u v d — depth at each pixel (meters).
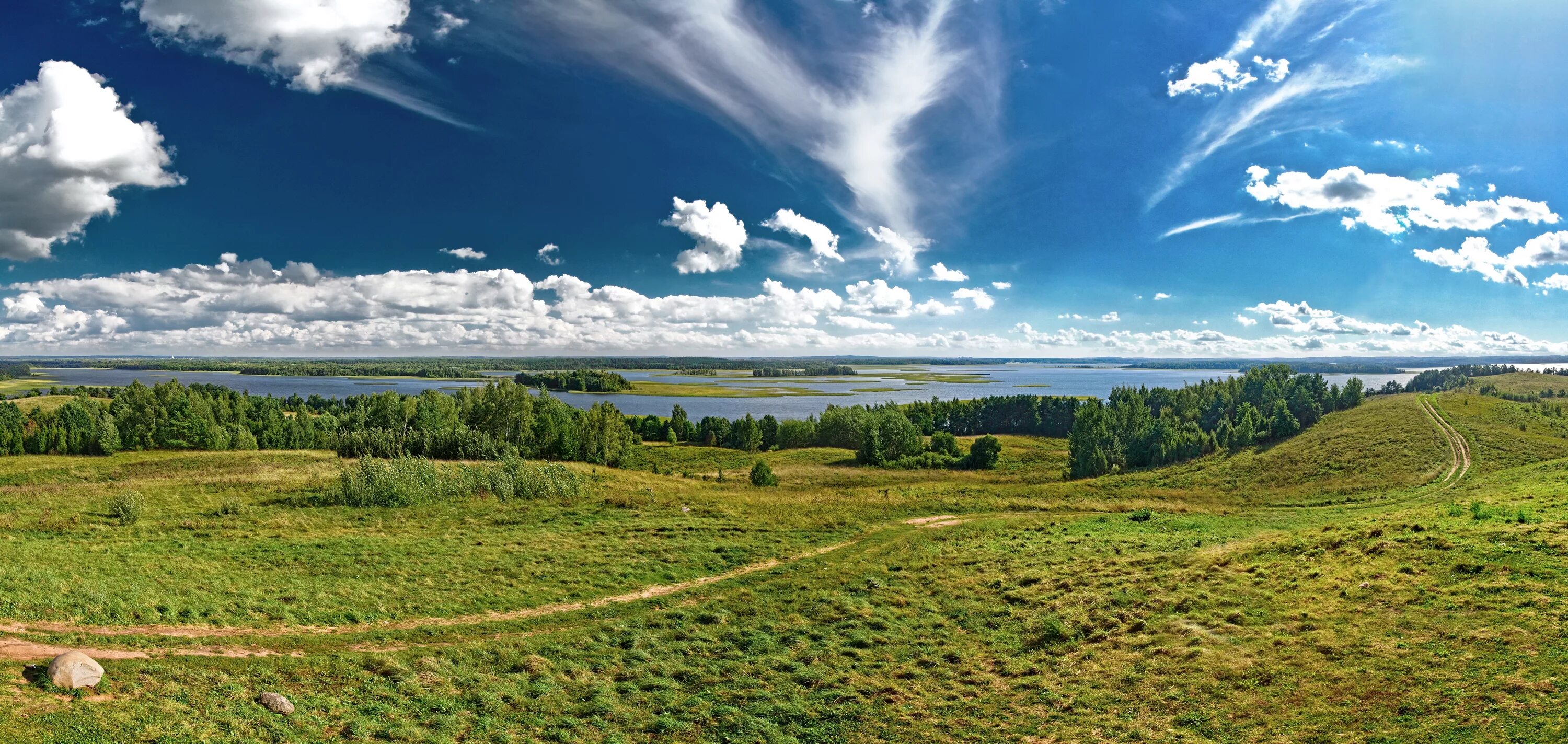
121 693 16.12
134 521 38.69
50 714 14.39
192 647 19.98
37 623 19.77
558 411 117.06
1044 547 35.78
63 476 61.09
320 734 15.82
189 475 59.59
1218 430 110.50
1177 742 15.42
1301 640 18.95
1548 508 26.92
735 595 29.38
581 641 23.59
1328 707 15.58
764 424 154.38
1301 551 26.52
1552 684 14.32
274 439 116.00
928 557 35.09
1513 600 18.25
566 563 33.22
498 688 19.61
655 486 63.88
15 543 30.70
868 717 18.14
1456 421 97.50
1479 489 53.19
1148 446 108.38
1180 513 49.59
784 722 18.09
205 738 14.61
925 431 174.75
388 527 40.53
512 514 45.78
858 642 23.64
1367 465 77.88
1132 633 21.86
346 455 76.25
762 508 50.81
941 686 19.95
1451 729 13.81
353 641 22.30
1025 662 21.08
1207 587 24.48
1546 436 87.50
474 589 28.48
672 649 23.23
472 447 79.38
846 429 148.62
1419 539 24.06
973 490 66.75
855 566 33.59
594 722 17.94
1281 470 83.06
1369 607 19.91
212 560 30.38
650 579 31.42
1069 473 102.69
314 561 31.22
